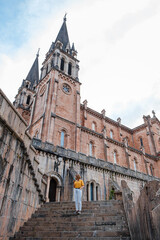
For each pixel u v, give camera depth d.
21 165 9.19
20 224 8.79
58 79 31.50
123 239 6.61
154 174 39.56
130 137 48.16
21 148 9.23
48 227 8.26
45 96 29.16
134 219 5.64
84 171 23.75
